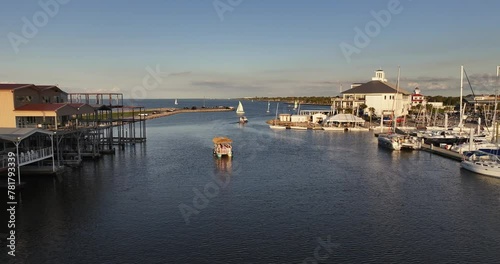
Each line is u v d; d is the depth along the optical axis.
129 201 44.25
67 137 64.19
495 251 31.73
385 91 184.00
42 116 58.66
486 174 58.28
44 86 70.19
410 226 37.12
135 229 35.78
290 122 158.38
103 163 67.81
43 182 51.91
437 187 51.66
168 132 128.75
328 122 145.62
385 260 30.06
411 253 31.28
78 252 30.88
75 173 58.66
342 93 194.75
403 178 57.22
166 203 43.81
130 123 102.44
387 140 90.19
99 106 79.19
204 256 30.52
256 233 35.22
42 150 53.91
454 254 31.16
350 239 34.03
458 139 91.38
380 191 49.62
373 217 39.62
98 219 38.25
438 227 36.88
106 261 29.45
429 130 109.88
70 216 38.94
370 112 160.75
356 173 61.00
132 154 78.94
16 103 58.75
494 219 39.09
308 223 37.88
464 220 38.81
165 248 31.86
